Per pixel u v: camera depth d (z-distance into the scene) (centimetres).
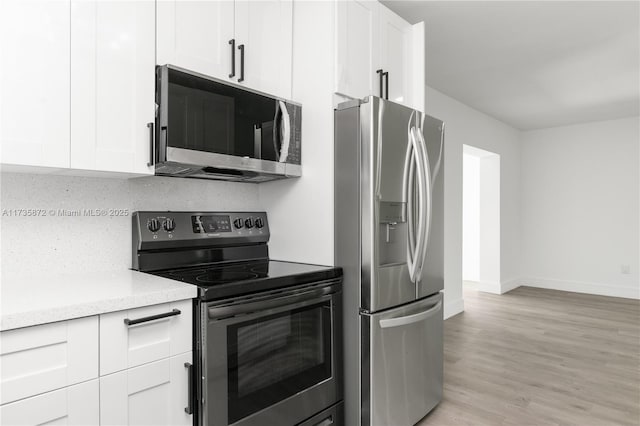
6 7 122
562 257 599
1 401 102
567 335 378
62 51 133
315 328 181
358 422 190
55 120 131
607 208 561
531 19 275
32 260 156
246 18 190
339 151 196
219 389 142
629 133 545
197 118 162
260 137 186
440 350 235
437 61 349
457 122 466
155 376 131
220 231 204
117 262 178
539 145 619
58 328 111
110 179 177
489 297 548
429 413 231
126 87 148
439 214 233
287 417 166
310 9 205
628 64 356
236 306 148
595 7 259
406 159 204
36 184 157
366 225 186
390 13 231
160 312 133
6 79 122
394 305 198
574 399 249
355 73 207
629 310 475
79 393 115
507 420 224
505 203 589
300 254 211
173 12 162
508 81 400
